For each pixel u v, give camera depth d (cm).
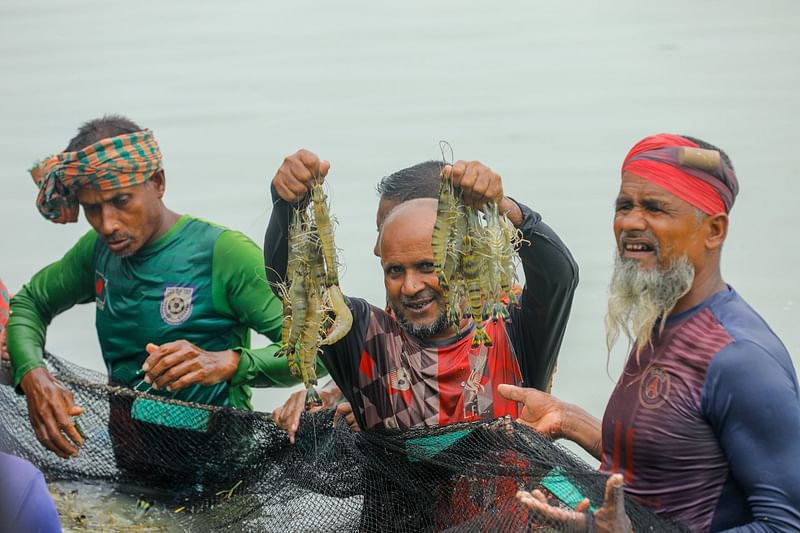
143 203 773
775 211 1465
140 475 754
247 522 713
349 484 680
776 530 500
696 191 538
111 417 761
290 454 705
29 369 766
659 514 536
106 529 722
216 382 742
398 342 683
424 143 1848
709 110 1953
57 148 1905
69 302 838
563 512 534
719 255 551
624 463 549
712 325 533
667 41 2478
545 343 679
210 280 784
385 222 668
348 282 1347
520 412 675
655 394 536
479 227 632
